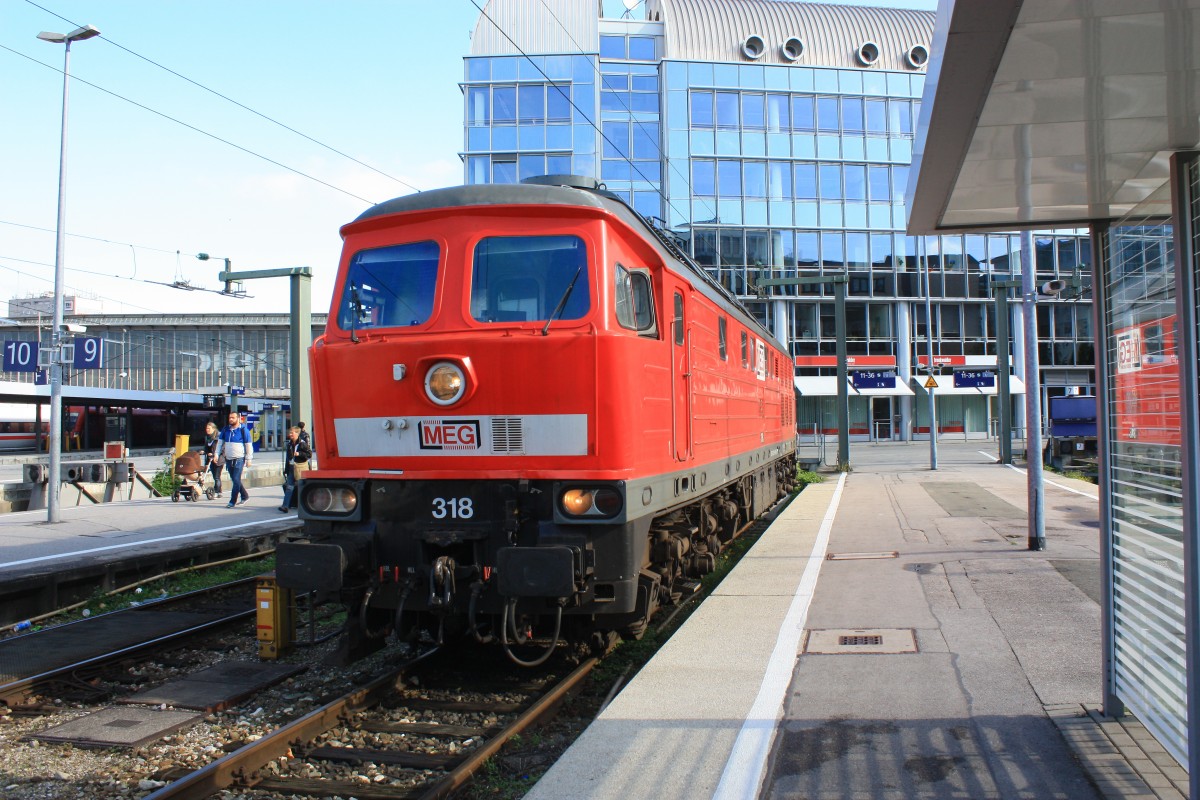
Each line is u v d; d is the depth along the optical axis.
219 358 57.00
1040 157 4.18
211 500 18.20
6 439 35.41
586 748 4.54
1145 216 4.17
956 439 44.41
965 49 3.15
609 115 38.84
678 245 9.14
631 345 6.07
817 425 42.94
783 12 40.75
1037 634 6.40
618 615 6.57
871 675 5.61
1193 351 3.52
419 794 4.70
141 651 7.59
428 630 6.80
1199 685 3.43
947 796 3.89
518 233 6.25
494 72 38.00
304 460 15.46
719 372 9.27
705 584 10.12
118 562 10.52
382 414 6.27
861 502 16.44
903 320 42.06
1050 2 2.80
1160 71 3.27
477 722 5.80
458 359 6.00
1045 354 43.66
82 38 15.19
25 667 7.08
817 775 4.16
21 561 10.20
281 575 6.06
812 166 40.31
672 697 5.31
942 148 4.07
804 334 41.78
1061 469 26.22
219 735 5.70
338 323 6.59
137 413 41.56
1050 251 43.12
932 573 8.88
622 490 5.76
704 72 39.25
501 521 5.99
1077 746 4.35
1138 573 4.27
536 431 5.96
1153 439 4.05
